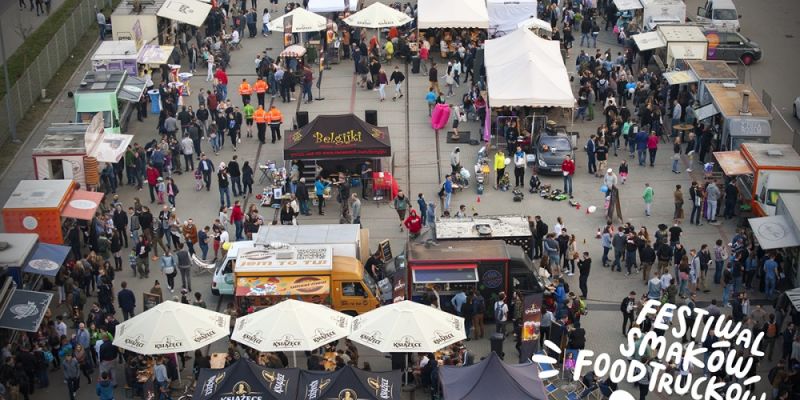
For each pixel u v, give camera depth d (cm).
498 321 4672
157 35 7688
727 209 5694
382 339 4256
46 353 4491
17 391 4316
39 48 8138
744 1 9144
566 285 4788
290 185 5919
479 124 6838
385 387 3916
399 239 5578
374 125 6512
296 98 7244
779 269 4994
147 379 4306
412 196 5988
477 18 7725
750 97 6309
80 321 4703
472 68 7406
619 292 5103
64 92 7425
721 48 7675
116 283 5225
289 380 3953
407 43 7762
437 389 4306
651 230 5641
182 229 5375
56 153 5641
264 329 4291
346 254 4928
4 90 7444
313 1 8156
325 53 7825
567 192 5975
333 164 5966
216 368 4197
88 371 4491
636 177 6219
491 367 3897
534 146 6406
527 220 5225
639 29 8131
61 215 5234
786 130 6781
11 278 4612
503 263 4741
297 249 4847
